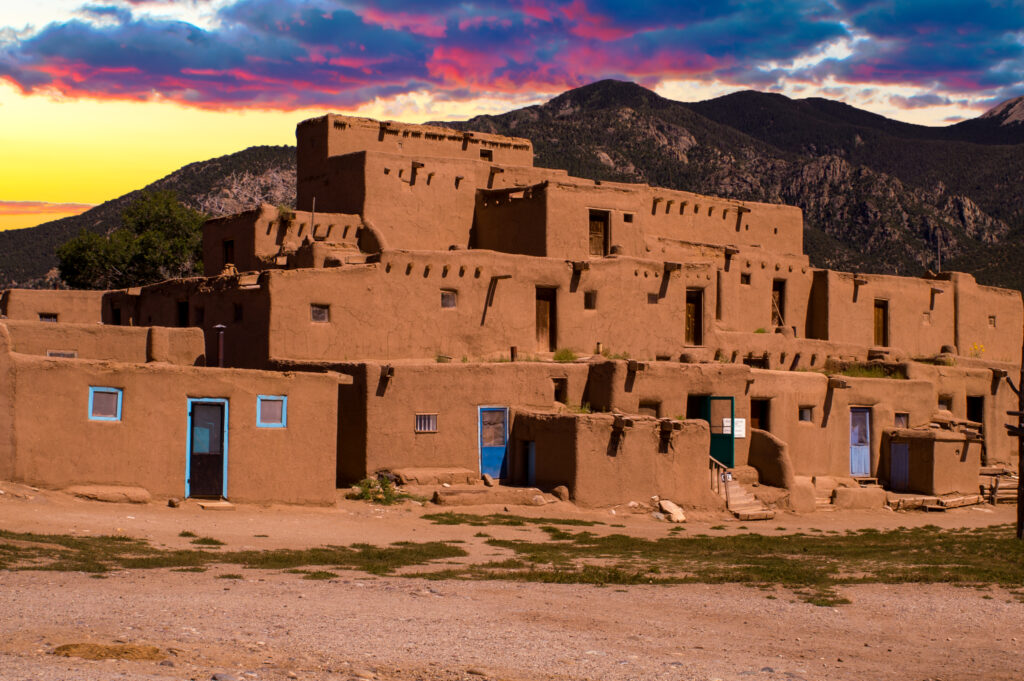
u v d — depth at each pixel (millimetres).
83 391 20625
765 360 39375
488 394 28703
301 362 28406
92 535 17422
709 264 38188
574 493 26672
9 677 8984
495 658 11445
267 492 23000
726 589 16781
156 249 56062
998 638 13797
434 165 37906
